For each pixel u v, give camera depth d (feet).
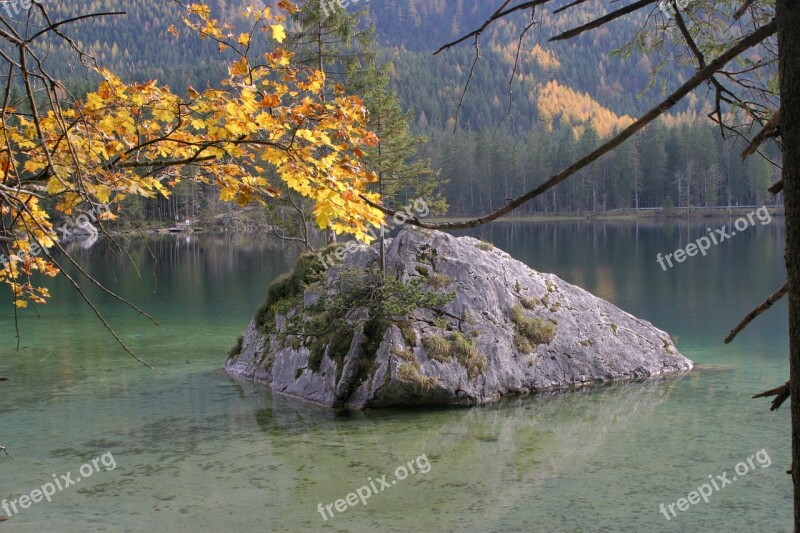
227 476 36.58
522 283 59.67
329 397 50.49
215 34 16.47
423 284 55.93
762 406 48.19
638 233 238.27
